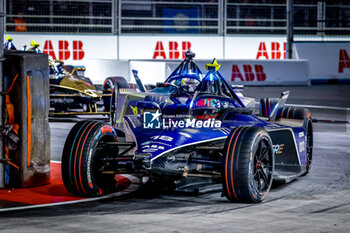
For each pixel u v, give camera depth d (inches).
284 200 708.0
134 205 676.1
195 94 814.5
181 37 2888.8
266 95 2322.8
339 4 3228.3
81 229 564.1
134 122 789.2
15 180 778.2
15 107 766.5
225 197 718.5
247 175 655.8
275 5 3110.2
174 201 697.6
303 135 879.7
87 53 2753.4
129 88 1198.9
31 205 677.3
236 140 666.8
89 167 695.1
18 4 2721.5
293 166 863.7
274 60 2802.7
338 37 3213.6
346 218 613.6
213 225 579.8
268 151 716.7
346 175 893.2
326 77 3038.9
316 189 784.3
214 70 844.0
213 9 2992.1
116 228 567.8
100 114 1523.1
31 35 2669.8
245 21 3083.2
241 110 818.8
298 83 2839.6
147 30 2930.6
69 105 1577.3
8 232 553.3
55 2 2768.2
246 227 573.0
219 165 689.6
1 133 766.5
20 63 759.7
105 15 2839.6
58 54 2709.2
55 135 1289.4
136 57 2827.3
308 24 3174.2
